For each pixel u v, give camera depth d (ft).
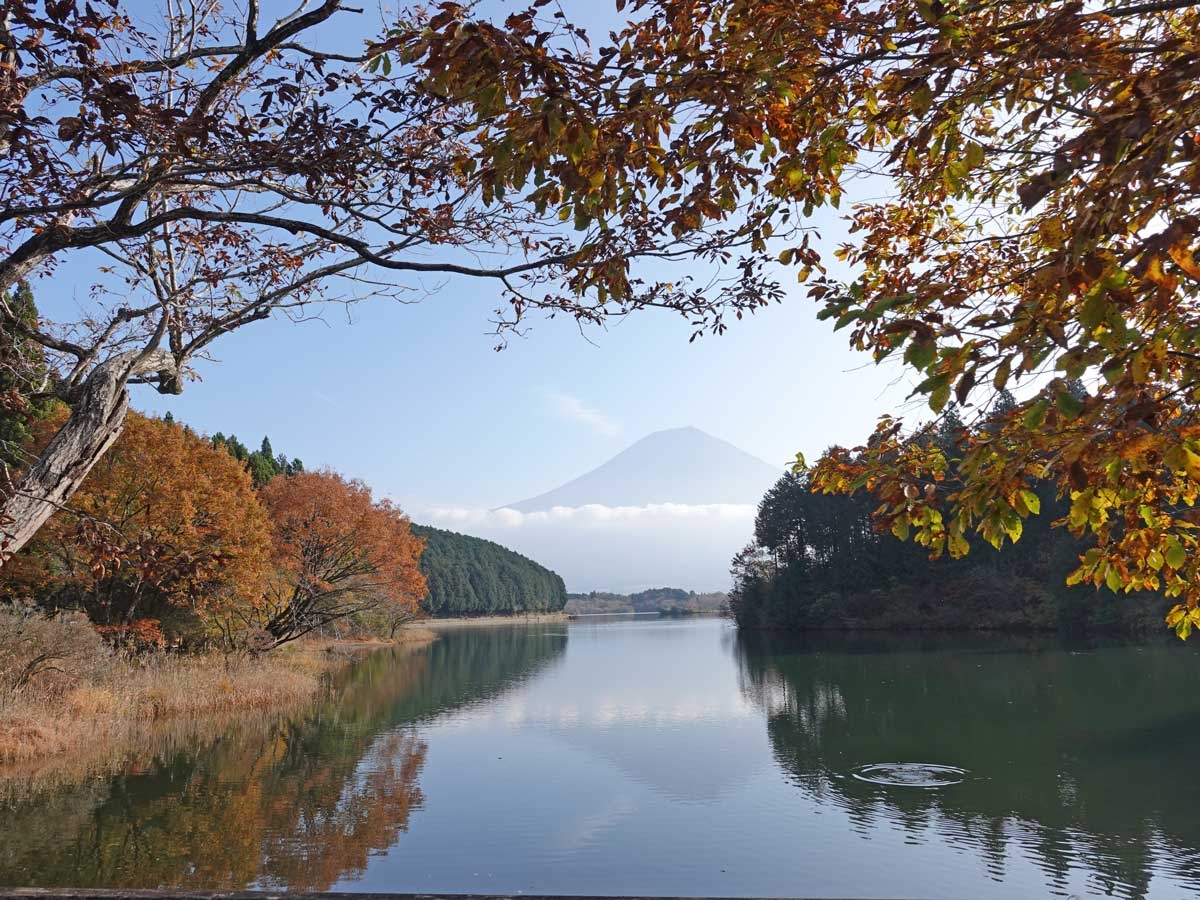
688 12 11.21
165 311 17.52
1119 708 70.85
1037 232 12.50
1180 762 51.70
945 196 14.43
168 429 89.76
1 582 82.48
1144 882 34.06
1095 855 37.06
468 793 50.65
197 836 41.50
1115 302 7.18
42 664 66.85
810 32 10.47
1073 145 7.41
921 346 7.66
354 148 12.98
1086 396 7.91
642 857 38.52
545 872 36.63
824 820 43.62
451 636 299.38
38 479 15.02
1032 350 7.39
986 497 9.03
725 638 244.22
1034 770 51.72
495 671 138.21
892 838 40.22
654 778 54.34
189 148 12.50
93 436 15.74
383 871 36.73
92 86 11.58
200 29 16.03
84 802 47.34
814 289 13.98
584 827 43.32
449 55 8.93
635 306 16.35
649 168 11.97
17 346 17.88
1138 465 8.45
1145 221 7.42
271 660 119.24
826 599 239.09
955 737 62.95
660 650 193.98
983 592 200.13
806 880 35.19
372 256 14.33
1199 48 8.07
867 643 177.47
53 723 60.29
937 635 185.88
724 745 64.95
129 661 86.33
